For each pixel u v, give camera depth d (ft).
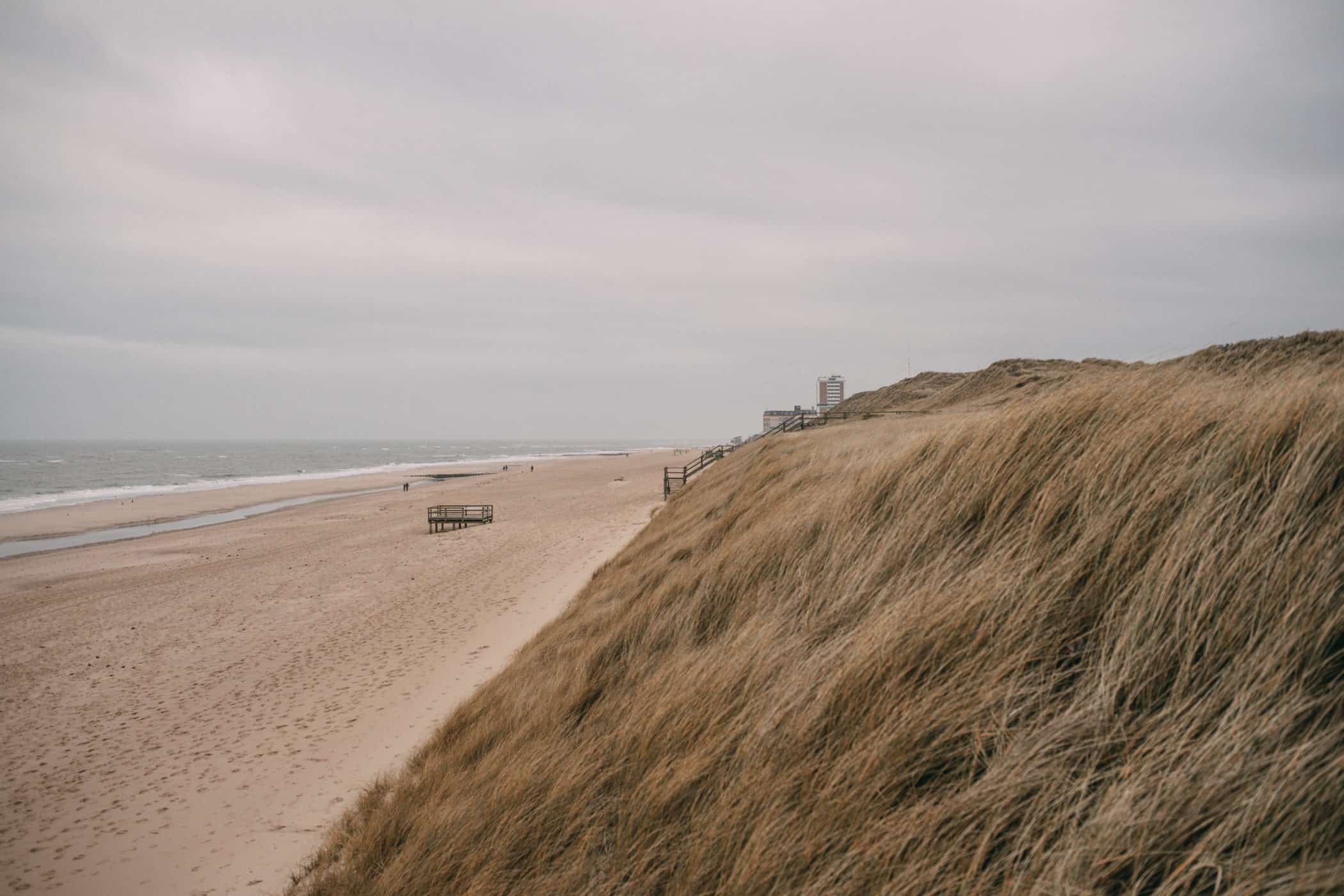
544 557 63.10
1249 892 5.00
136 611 52.90
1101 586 8.89
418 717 26.94
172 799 22.71
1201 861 5.31
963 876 6.33
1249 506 8.20
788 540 18.04
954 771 7.69
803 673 10.94
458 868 11.35
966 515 12.88
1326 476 7.88
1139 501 9.61
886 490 16.26
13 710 33.19
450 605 47.42
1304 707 6.02
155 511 140.97
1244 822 5.45
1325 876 4.87
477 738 18.60
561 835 10.80
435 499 147.23
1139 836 5.78
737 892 7.55
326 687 32.68
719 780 9.75
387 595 52.80
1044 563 10.05
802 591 14.71
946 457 15.15
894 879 6.56
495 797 12.90
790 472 33.32
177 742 27.84
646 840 9.55
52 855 19.89
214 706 31.83
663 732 11.93
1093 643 8.30
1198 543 8.11
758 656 12.50
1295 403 9.10
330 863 16.08
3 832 21.54
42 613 54.03
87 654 42.24
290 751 25.52
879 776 7.84
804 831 7.77
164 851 19.43
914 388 210.79
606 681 17.24
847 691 9.54
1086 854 5.86
